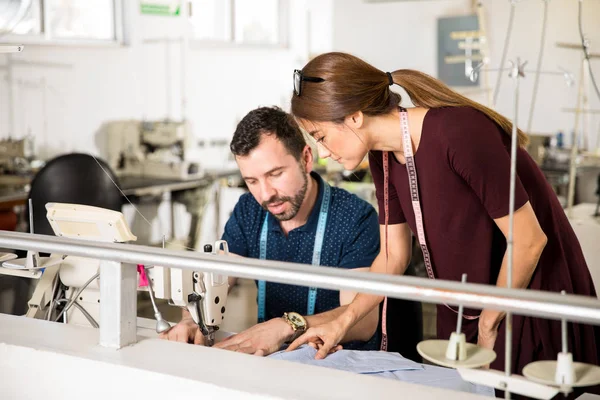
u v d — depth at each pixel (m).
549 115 6.16
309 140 1.96
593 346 1.65
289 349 1.67
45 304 1.75
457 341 1.06
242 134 1.89
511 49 6.30
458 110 1.58
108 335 1.29
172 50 5.70
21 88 4.73
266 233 2.09
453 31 6.49
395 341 2.02
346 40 7.05
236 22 6.27
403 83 1.61
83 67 5.08
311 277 1.10
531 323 1.60
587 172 5.46
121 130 5.15
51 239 1.32
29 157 4.77
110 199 3.41
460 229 1.67
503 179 1.54
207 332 1.71
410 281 1.05
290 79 6.88
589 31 5.96
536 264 1.60
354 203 2.05
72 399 1.28
